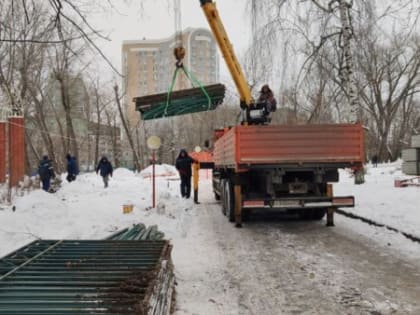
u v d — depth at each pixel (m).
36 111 33.06
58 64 15.41
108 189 20.69
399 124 59.94
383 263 6.69
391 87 43.44
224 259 7.10
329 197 9.70
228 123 43.06
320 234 9.24
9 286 3.82
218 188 14.49
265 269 6.46
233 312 4.73
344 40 15.52
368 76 17.27
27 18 6.36
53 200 11.20
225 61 11.87
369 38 15.43
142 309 3.07
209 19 11.56
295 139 9.40
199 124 60.97
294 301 5.06
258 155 9.40
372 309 4.76
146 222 10.47
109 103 50.47
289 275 6.13
